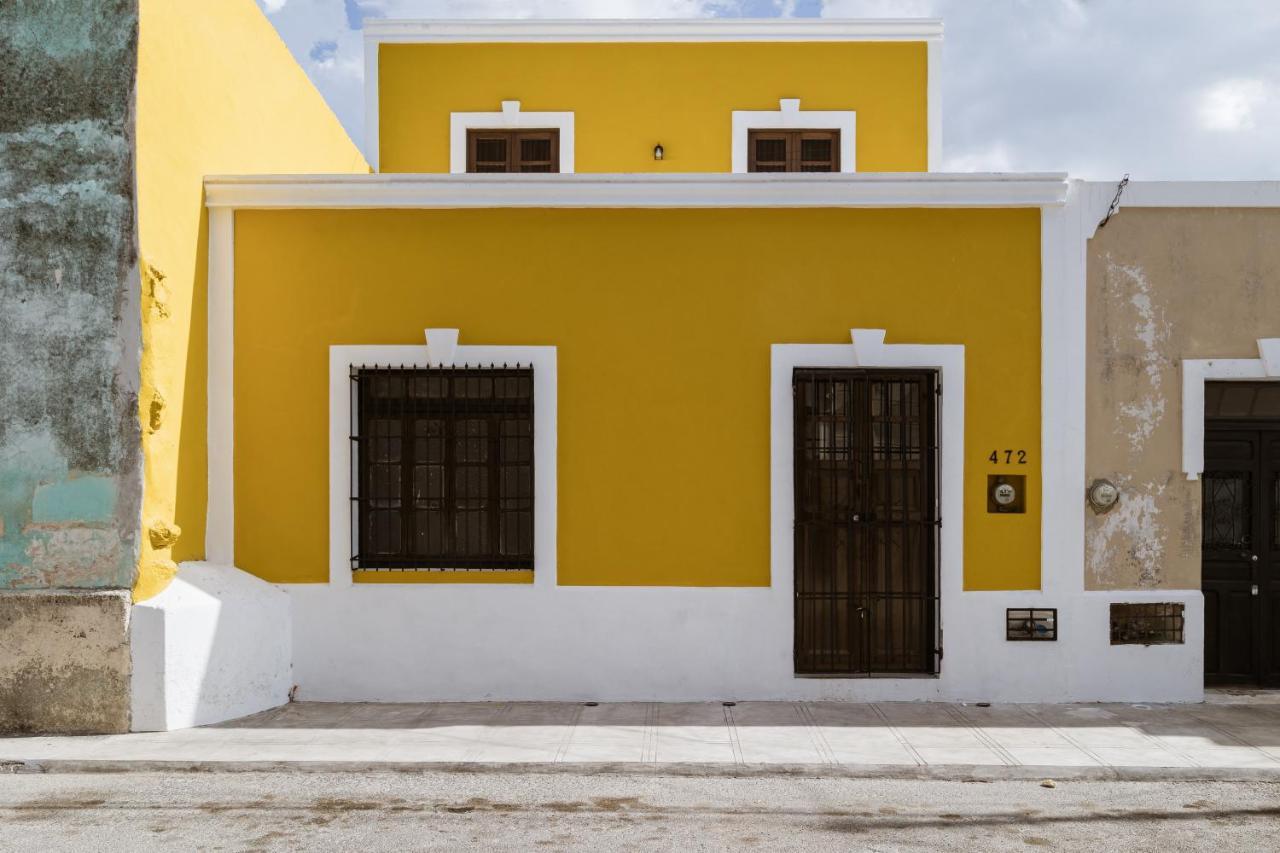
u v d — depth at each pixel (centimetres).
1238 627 699
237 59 720
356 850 421
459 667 658
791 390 660
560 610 657
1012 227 662
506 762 527
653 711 630
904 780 517
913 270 662
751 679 654
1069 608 653
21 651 570
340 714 626
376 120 1020
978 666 652
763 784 509
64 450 576
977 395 659
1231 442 696
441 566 662
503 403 670
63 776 516
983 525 657
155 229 595
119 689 572
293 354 668
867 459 663
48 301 578
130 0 575
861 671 659
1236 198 658
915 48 1018
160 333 596
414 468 670
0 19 579
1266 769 519
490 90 1022
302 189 664
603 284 667
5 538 575
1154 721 608
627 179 663
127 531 575
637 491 661
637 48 1018
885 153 1015
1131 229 662
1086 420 659
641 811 470
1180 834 444
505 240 670
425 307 670
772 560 655
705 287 665
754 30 1015
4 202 580
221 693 608
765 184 660
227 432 663
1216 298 660
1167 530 658
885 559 662
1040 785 509
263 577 664
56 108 578
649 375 665
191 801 480
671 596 657
